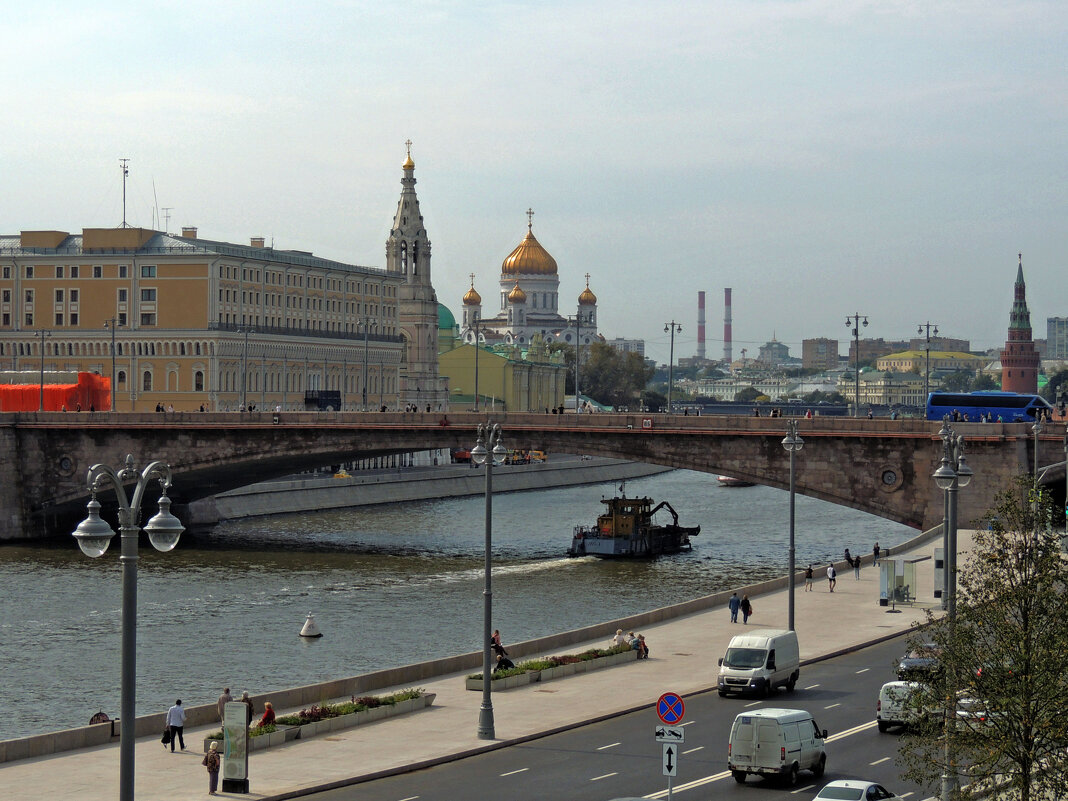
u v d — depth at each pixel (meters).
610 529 179.12
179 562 165.25
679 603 130.38
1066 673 51.97
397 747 74.81
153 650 112.94
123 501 45.84
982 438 155.12
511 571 161.38
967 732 52.19
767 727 65.94
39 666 106.81
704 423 168.25
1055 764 50.78
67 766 70.88
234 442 187.75
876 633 108.88
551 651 102.06
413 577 155.12
